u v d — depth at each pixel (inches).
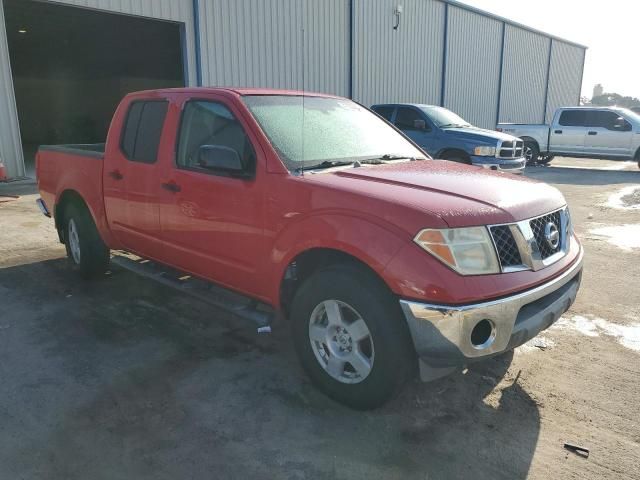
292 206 130.3
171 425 121.8
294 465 109.0
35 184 458.3
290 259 131.3
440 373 120.6
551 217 133.5
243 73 627.5
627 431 122.4
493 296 111.0
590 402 134.3
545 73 1269.7
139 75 1213.7
